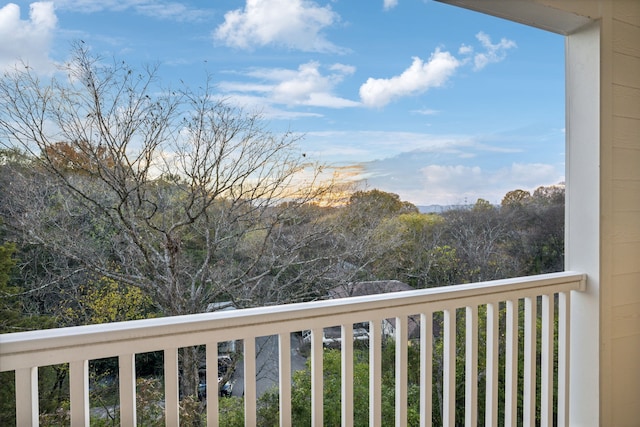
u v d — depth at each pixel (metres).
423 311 1.68
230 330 1.33
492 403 1.86
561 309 2.14
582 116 2.19
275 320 1.39
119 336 1.18
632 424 2.28
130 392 1.21
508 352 1.93
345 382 1.53
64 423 1.51
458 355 2.35
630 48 2.21
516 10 1.99
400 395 1.64
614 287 2.19
